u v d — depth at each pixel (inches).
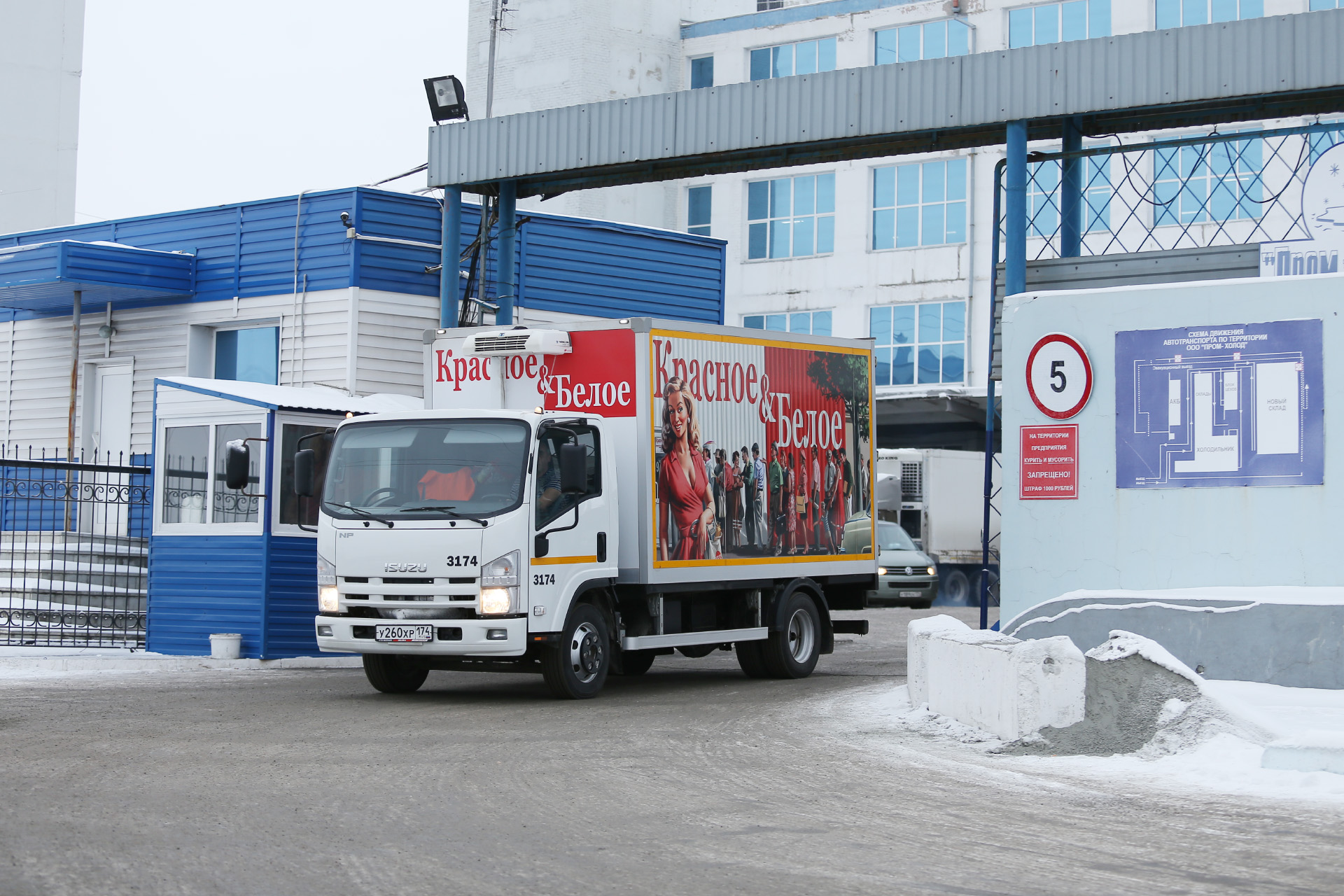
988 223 1772.9
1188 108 705.6
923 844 281.1
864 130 716.7
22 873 244.7
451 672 703.7
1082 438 568.4
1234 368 544.1
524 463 527.8
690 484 596.1
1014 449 581.3
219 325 927.7
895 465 1448.1
